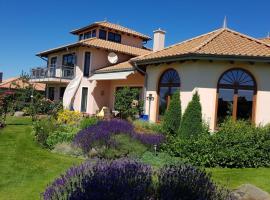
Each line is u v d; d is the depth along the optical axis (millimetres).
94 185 6500
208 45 23875
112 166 7656
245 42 25078
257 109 22672
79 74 41219
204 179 7191
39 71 48406
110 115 30906
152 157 16844
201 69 23172
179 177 7051
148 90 27422
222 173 15242
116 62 41344
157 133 19406
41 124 22922
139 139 17938
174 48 27438
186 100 23750
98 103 39438
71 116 26578
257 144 17312
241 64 22875
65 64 45594
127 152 16703
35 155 17438
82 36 47875
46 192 7527
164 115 24078
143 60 26469
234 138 17266
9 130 26031
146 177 7074
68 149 18172
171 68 25281
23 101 41156
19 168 14797
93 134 17156
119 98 29344
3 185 12328
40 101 36531
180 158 16969
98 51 40750
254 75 22828
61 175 8023
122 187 6398
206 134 19094
